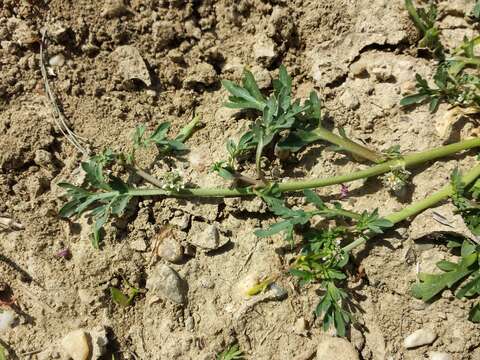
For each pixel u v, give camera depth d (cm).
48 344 22
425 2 25
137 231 23
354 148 22
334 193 23
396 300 22
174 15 25
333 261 21
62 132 24
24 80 24
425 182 23
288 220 21
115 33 25
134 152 24
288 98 22
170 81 25
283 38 25
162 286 22
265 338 22
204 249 23
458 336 22
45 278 23
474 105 23
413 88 24
